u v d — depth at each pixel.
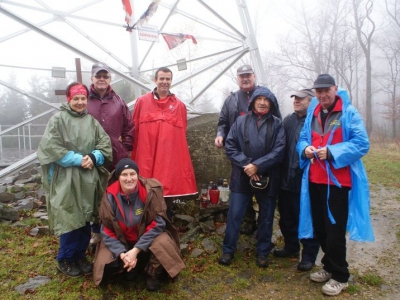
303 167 3.17
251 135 3.38
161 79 3.61
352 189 2.87
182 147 3.73
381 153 13.07
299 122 3.49
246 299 2.89
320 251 3.91
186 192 3.72
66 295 2.78
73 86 3.01
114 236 2.89
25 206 4.47
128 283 3.04
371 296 2.93
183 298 2.89
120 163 2.87
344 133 2.88
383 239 4.29
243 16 6.02
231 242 3.46
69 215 2.84
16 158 9.31
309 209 3.09
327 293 2.93
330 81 2.84
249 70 3.77
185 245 3.70
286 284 3.15
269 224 3.45
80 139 2.97
